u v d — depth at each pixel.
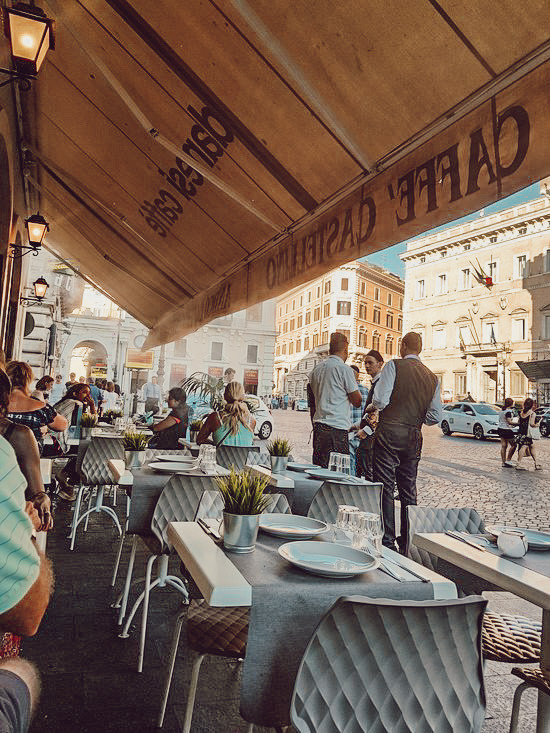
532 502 9.58
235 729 2.46
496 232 40.72
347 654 1.43
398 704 1.45
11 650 1.59
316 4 2.25
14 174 6.14
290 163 3.13
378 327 58.06
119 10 3.10
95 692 2.70
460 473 13.05
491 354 40.41
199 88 3.27
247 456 5.17
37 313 15.41
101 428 7.73
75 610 3.71
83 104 4.48
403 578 1.82
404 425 4.82
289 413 42.94
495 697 2.91
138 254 6.30
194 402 17.30
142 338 27.39
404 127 2.37
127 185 5.16
